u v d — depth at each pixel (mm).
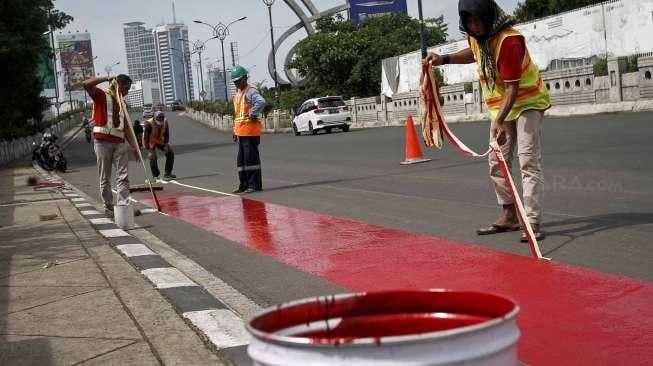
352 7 76312
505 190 7031
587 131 18297
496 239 6871
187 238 8492
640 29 26922
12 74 35094
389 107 42594
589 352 3820
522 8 48438
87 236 8680
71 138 63906
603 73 26047
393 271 5992
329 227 8461
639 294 4781
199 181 16406
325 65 61312
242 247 7676
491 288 5191
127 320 4852
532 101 6395
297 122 39906
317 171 15969
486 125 27250
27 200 14422
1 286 6129
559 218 7695
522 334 4180
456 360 1539
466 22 6242
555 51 31016
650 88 24031
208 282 6090
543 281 5258
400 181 12461
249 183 13070
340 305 1942
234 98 13156
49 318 5023
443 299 1947
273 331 1818
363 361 1522
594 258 5836
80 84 10141
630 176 10312
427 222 8211
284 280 6031
